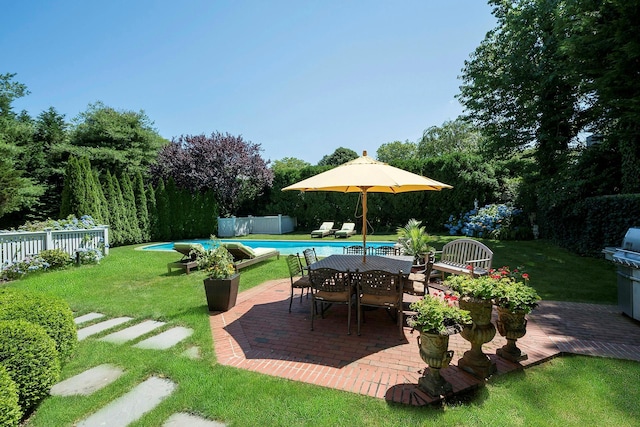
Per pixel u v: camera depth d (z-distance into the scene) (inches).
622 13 281.0
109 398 116.0
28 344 108.6
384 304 167.8
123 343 164.7
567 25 355.9
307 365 137.4
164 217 719.1
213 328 183.0
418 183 177.8
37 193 768.9
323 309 208.5
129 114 1015.6
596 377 125.0
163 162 823.1
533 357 139.7
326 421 100.7
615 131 367.6
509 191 573.3
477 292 123.5
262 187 863.1
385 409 106.0
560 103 454.0
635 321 182.5
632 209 301.9
